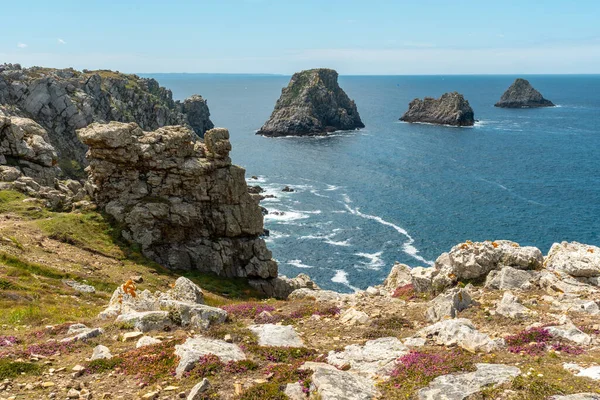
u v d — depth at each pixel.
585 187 146.00
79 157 139.38
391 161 192.00
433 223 116.69
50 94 137.88
